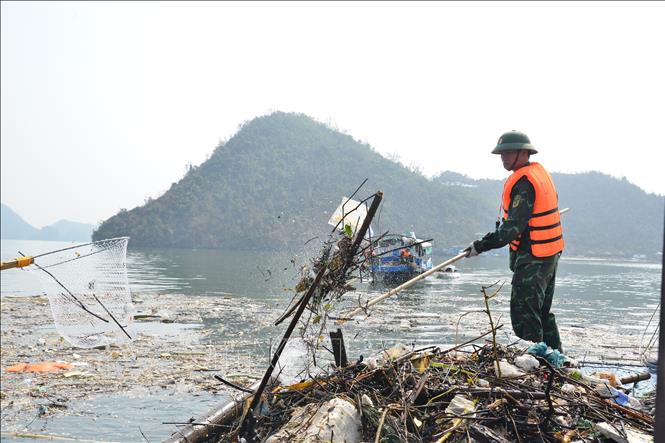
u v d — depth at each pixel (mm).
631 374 4973
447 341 8281
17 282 27062
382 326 9789
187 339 9938
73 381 7125
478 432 2820
